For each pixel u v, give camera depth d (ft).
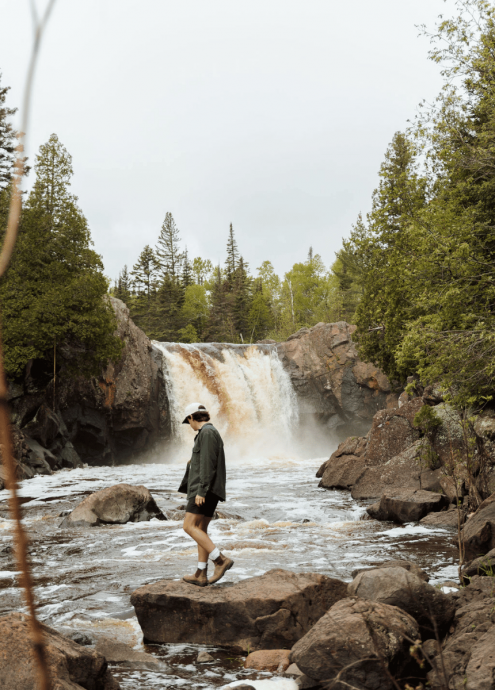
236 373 148.25
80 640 19.85
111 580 28.37
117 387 120.26
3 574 30.07
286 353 155.63
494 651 13.94
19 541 2.44
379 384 140.05
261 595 20.03
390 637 14.97
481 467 45.37
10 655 13.97
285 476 88.99
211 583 21.86
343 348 147.13
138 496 46.80
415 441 63.05
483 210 53.47
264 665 17.79
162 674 17.37
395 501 47.01
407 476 57.77
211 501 22.04
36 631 2.48
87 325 106.83
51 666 13.80
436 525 43.91
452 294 43.45
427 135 53.93
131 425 124.06
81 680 14.55
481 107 49.37
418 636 15.66
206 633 20.17
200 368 142.82
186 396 138.41
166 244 401.08
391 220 101.24
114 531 42.16
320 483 72.43
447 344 42.83
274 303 362.12
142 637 20.89
